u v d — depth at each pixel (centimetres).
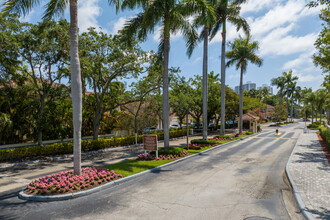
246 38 2833
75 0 836
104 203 653
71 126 1978
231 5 2325
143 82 2167
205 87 1962
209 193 730
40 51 1449
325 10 1434
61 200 683
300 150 1634
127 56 1736
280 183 842
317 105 5188
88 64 1577
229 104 3541
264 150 1686
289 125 5756
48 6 966
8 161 1324
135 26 1467
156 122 2814
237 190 760
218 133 3525
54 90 1555
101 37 1761
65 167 1211
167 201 661
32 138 1648
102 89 2053
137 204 641
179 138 2858
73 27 830
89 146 1777
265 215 564
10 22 1356
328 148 1658
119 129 2827
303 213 563
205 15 1352
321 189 740
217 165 1166
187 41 1517
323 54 1573
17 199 701
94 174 885
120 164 1155
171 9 1363
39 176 1020
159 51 1577
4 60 1370
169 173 1000
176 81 2220
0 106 1426
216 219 540
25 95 1622
